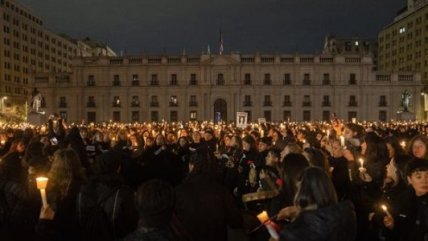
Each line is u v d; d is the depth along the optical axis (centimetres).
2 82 11038
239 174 1157
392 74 8850
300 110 8994
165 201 428
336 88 8900
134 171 1156
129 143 1798
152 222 425
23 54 12131
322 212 457
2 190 698
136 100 9181
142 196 428
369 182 857
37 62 12925
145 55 9200
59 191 643
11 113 10719
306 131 1623
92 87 9125
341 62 8888
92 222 613
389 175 827
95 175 637
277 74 9012
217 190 616
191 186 610
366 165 921
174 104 9119
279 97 9000
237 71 8988
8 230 696
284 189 644
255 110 9019
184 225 586
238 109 9000
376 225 768
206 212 591
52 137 1658
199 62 9056
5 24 11162
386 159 920
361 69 8875
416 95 8825
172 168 1209
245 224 745
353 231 462
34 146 845
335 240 448
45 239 617
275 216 602
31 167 720
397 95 8856
